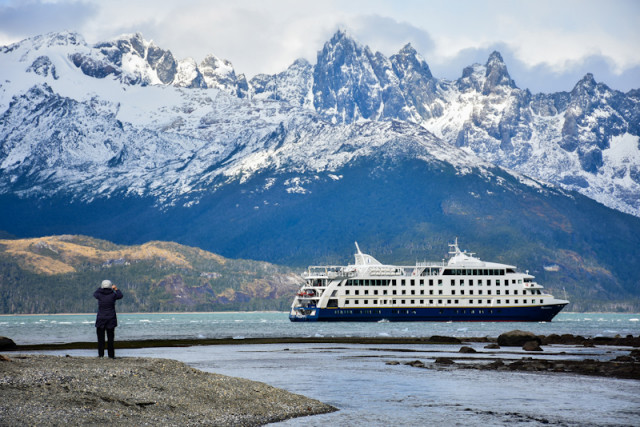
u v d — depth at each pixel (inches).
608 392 2279.8
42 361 1931.6
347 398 2134.6
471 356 3550.7
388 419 1819.6
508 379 2581.2
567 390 2319.1
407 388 2349.9
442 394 2222.0
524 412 1937.7
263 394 1941.4
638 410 1975.9
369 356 3627.0
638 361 3262.8
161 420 1609.3
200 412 1706.4
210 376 2015.3
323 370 2883.9
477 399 2133.4
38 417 1509.6
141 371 1914.4
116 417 1581.0
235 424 1660.9
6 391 1630.2
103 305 2030.0
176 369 2000.5
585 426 1772.9
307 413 1847.9
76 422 1515.7
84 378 1782.7
